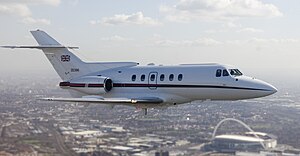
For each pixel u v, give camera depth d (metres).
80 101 41.78
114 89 45.72
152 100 42.53
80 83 46.88
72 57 49.50
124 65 46.66
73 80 48.03
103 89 45.31
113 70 46.72
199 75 41.06
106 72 46.88
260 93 39.28
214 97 41.12
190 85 41.38
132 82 44.56
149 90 43.56
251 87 39.38
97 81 45.66
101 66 47.94
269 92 39.22
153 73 43.47
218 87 40.34
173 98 42.66
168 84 42.38
